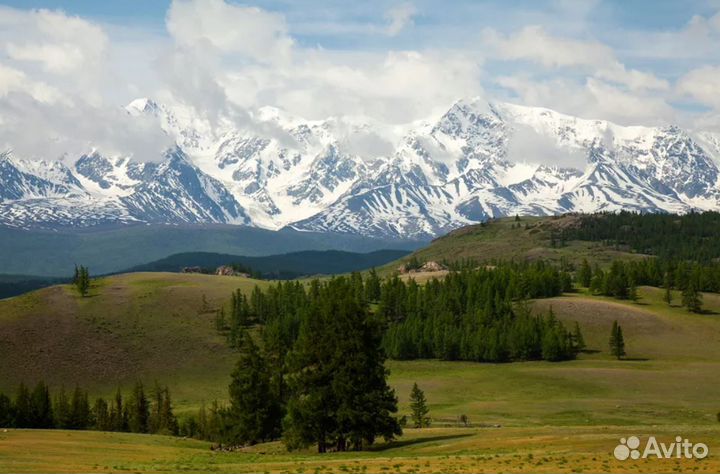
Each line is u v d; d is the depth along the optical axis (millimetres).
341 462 98562
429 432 137125
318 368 125375
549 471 83250
